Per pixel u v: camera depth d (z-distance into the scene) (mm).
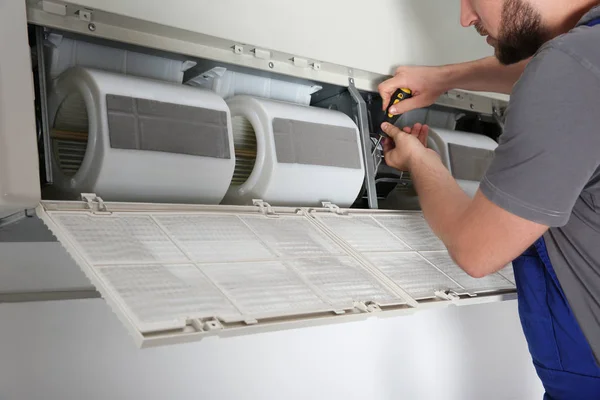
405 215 1561
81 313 1515
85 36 1153
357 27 1535
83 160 1108
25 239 1397
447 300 1197
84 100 1107
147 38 1204
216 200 1276
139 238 988
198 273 948
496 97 1911
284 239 1183
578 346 1216
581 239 987
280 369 1867
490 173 904
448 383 2367
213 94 1273
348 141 1458
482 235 935
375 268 1206
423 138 1529
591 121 816
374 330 2123
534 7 958
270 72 1414
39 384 1447
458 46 1791
